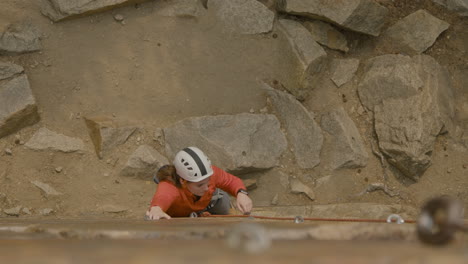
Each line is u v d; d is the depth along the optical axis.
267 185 8.77
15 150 8.00
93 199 8.02
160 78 8.93
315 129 9.06
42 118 8.30
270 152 8.87
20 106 7.93
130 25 8.95
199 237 1.70
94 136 8.35
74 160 8.18
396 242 1.28
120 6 8.88
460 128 9.40
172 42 9.09
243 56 9.37
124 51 8.87
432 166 9.09
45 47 8.57
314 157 9.00
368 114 9.43
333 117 9.18
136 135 8.53
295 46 9.34
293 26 9.50
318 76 9.47
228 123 8.80
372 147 9.23
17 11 8.51
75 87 8.57
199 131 8.61
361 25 9.50
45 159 8.06
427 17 9.85
